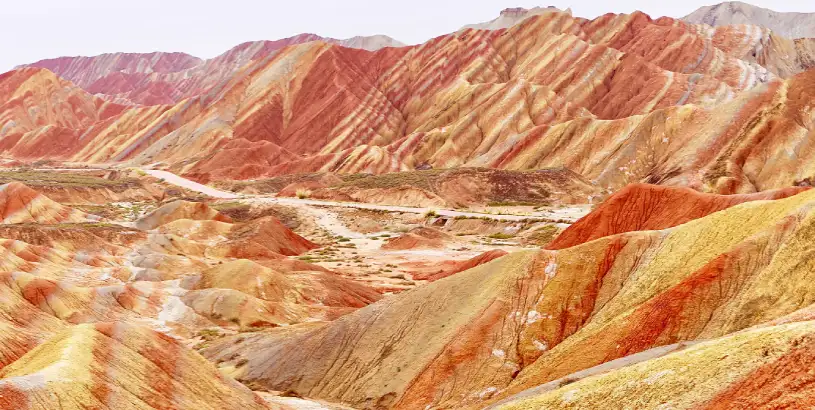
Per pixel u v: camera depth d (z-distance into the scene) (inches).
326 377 1704.0
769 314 1224.8
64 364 1107.3
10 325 1812.3
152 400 1181.7
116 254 3344.0
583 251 1729.8
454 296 1761.8
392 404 1524.4
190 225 3996.1
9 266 2497.5
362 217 5132.9
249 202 5634.8
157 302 2465.6
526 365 1499.8
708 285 1363.2
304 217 5157.5
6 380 1015.6
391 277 3292.3
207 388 1333.7
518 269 1733.5
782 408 745.6
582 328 1536.7
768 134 5147.6
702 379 845.8
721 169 5002.5
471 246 4033.0
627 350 1337.4
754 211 1541.6
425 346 1641.2
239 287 2618.1
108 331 1280.8
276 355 1831.9
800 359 778.8
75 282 2652.6
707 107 6948.8
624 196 2834.6
